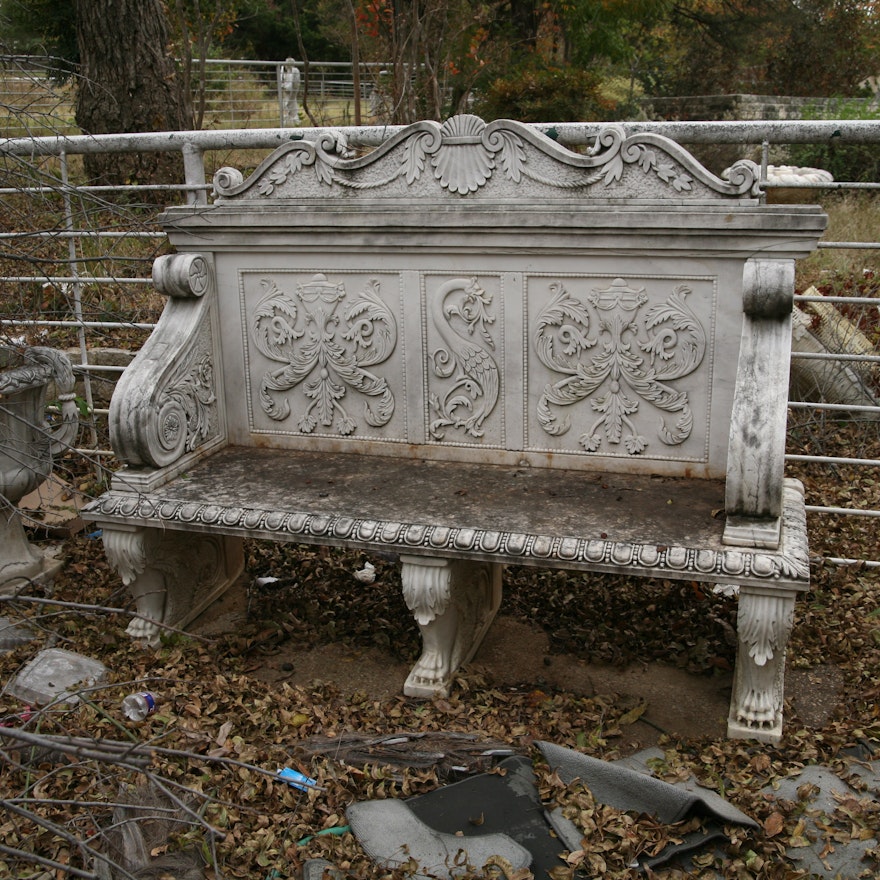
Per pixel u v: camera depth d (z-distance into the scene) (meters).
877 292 6.23
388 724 2.73
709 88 19.41
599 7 15.15
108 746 1.87
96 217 4.18
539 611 3.54
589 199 2.86
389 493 2.99
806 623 3.35
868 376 5.31
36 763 2.50
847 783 2.41
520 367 3.07
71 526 4.03
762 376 2.62
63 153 4.01
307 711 2.79
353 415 3.32
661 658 3.20
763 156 3.38
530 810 2.30
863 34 19.20
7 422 3.33
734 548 2.52
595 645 3.27
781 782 2.42
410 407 3.23
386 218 3.01
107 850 2.19
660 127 3.50
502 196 2.94
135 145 3.97
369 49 13.43
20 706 2.72
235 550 3.75
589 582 3.77
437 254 3.04
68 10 10.62
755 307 2.67
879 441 5.13
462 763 2.48
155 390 3.06
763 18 18.62
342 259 3.16
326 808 2.37
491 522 2.73
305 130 3.89
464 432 3.20
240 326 3.36
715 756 2.54
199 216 3.23
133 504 3.00
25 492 3.51
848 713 2.81
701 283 2.82
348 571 3.92
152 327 3.94
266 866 2.19
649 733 2.75
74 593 3.61
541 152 2.86
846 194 8.75
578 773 2.40
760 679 2.63
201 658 3.13
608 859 2.15
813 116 14.28
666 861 2.15
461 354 3.11
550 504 2.85
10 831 2.27
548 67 13.21
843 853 2.16
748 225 2.69
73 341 5.45
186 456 3.25
